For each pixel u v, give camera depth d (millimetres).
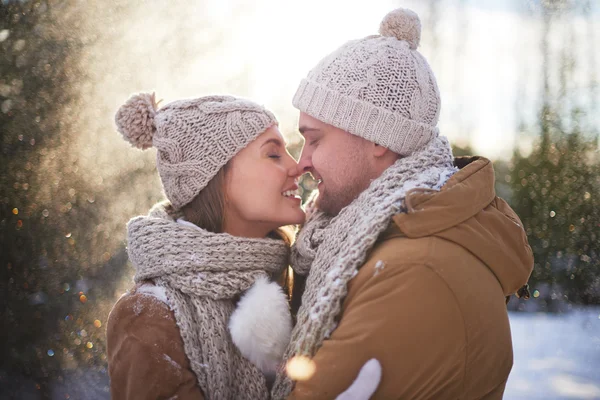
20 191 3592
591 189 5324
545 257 5293
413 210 1350
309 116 1684
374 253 1383
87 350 3510
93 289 3723
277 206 1678
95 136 3883
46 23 3824
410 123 1588
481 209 1447
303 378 1313
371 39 1676
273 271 1668
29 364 3367
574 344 4176
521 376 3605
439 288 1270
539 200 5410
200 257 1558
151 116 1690
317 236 1577
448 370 1259
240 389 1478
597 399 3240
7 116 3613
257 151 1675
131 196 3973
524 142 5762
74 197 3760
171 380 1415
